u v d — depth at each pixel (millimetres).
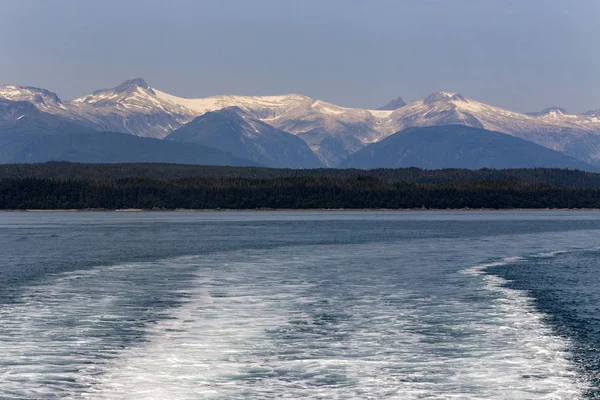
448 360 76812
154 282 138750
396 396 65375
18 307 109500
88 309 107688
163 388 67562
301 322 97000
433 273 152875
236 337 87750
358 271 156875
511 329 92125
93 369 73562
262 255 196500
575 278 144125
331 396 65438
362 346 83000
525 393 66062
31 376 71188
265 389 67250
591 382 69125
